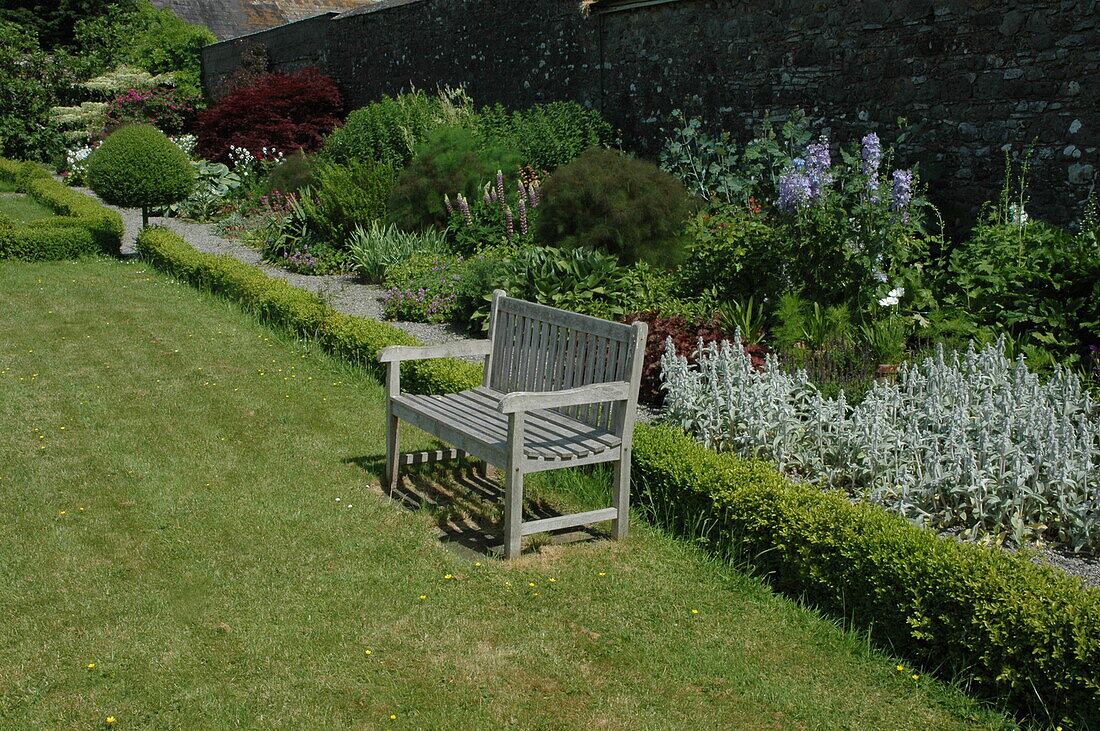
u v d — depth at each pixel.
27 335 7.45
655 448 4.23
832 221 6.42
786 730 2.78
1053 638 2.72
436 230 10.45
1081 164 7.27
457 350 4.62
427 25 15.54
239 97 16.83
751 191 9.30
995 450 4.00
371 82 17.45
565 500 4.38
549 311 4.35
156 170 11.34
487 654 3.13
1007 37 7.68
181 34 25.30
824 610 3.42
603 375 4.04
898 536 3.24
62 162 20.31
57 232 10.77
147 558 3.76
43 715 2.78
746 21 10.02
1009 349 5.55
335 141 13.88
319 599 3.46
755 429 4.46
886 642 3.21
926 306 6.43
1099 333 5.53
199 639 3.19
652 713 2.85
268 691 2.91
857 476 4.19
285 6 29.95
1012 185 7.77
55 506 4.25
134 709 2.82
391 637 3.22
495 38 14.02
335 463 4.86
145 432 5.28
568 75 12.72
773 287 6.67
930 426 4.48
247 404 5.82
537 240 8.88
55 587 3.52
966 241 7.89
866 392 4.75
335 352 6.86
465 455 4.68
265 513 4.20
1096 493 3.59
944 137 8.27
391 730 2.75
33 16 25.20
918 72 8.41
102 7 25.72
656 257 7.95
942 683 2.97
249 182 15.04
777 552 3.59
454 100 14.99
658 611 3.41
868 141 6.66
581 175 8.16
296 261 10.52
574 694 2.94
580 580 3.63
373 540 3.95
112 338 7.41
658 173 8.24
